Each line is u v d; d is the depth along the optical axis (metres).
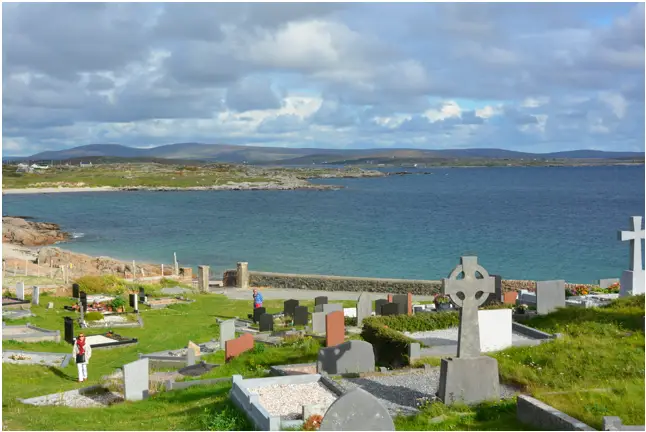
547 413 16.84
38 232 120.38
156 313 45.12
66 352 33.34
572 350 23.73
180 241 113.81
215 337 37.25
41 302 45.25
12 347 33.25
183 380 27.45
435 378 22.64
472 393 20.09
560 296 32.75
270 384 21.34
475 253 97.56
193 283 65.75
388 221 149.50
